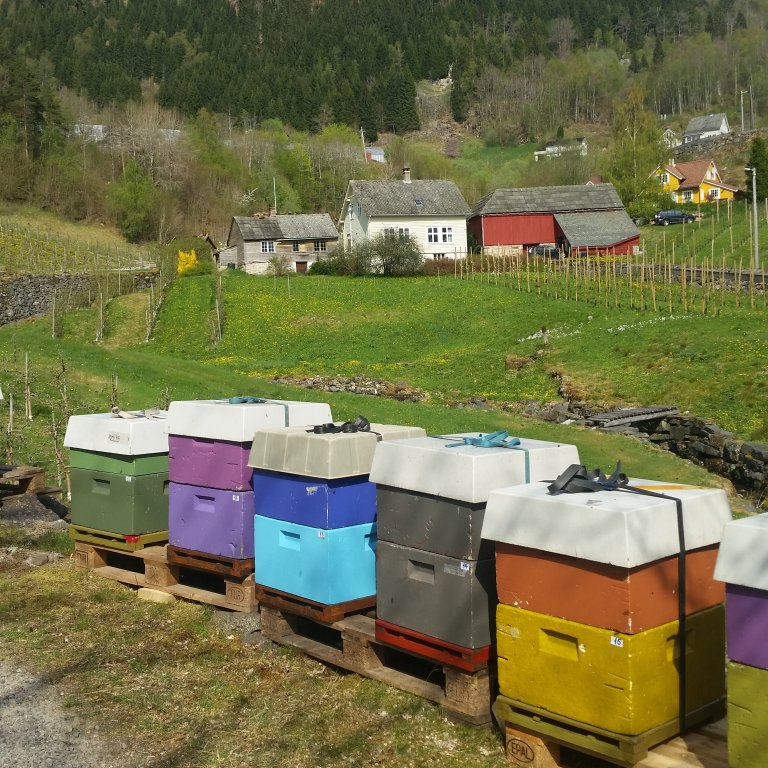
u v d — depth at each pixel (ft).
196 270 205.05
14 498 43.88
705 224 236.84
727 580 15.31
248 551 27.48
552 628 17.75
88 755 19.88
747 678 15.24
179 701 22.71
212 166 380.99
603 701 16.90
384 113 651.25
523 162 493.77
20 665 25.05
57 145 342.23
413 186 222.07
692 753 16.81
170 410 29.12
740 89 626.23
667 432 71.15
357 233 222.69
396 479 21.53
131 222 303.89
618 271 155.94
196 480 28.45
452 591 20.43
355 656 23.48
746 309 107.14
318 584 23.97
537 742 18.34
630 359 95.09
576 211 226.38
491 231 224.74
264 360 121.80
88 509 32.96
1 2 612.70
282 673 24.21
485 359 108.78
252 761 19.52
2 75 340.39
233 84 586.86
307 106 592.60
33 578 32.83
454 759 19.20
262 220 242.17
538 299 140.36
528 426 74.43
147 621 28.48
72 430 33.22
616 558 16.33
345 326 140.15
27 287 158.20
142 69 618.44
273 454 24.88
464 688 20.58
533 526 17.87
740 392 76.23
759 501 57.11
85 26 621.72
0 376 81.00
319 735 20.57
